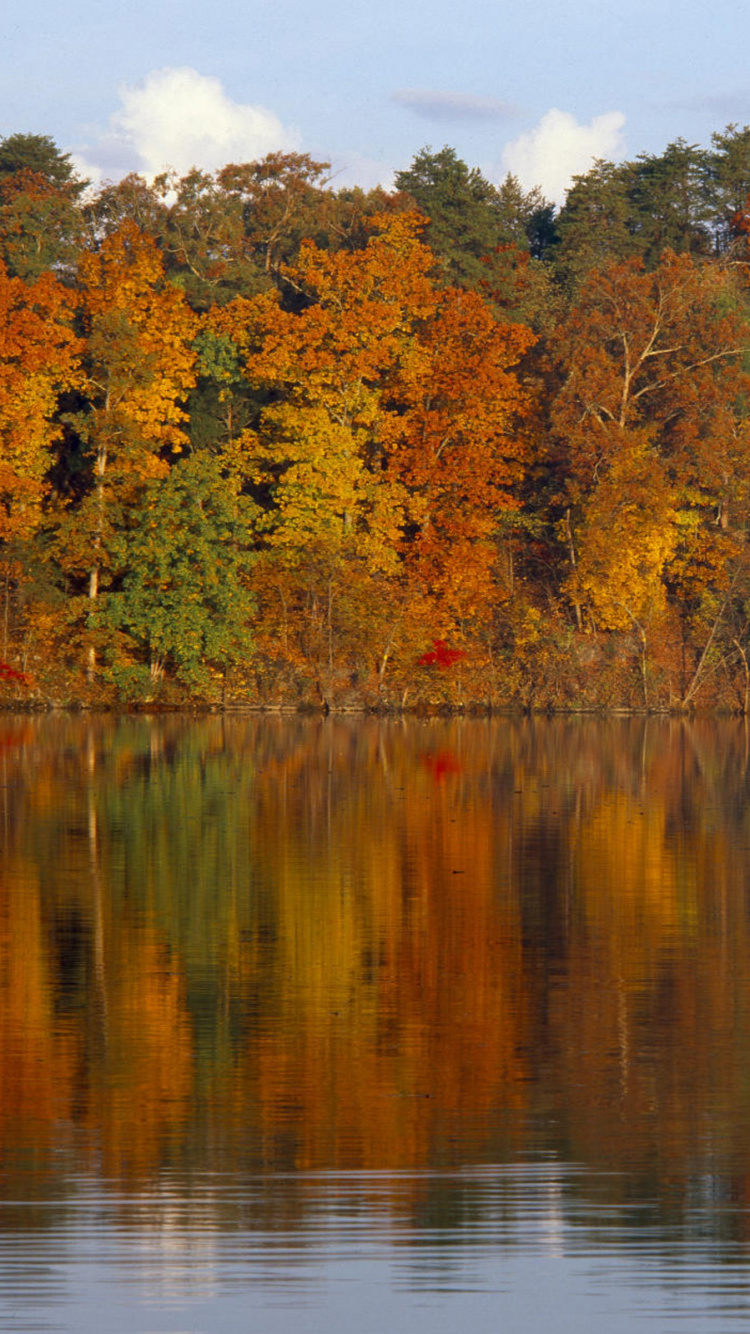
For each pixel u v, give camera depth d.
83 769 46.72
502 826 34.25
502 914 23.38
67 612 76.38
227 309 83.00
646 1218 11.55
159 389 79.12
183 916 22.92
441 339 83.69
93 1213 11.62
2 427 76.75
